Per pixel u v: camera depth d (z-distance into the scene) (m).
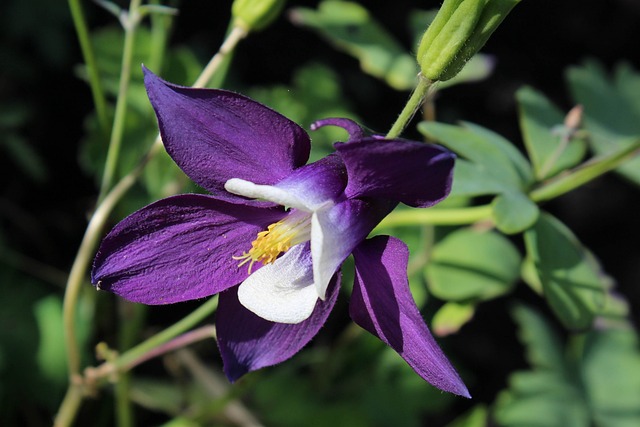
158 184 0.41
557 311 0.34
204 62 0.53
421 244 0.41
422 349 0.27
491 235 0.38
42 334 0.41
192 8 0.54
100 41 0.42
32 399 0.41
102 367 0.35
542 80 0.60
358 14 0.42
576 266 0.34
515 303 0.52
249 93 0.45
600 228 0.60
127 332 0.40
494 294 0.38
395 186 0.27
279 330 0.28
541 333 0.45
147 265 0.28
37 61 0.51
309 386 0.44
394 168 0.26
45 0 0.50
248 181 0.27
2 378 0.41
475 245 0.38
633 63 0.61
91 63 0.36
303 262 0.29
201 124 0.27
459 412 0.53
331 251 0.27
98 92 0.36
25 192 0.50
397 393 0.43
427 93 0.29
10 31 0.49
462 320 0.37
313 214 0.27
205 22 0.54
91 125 0.41
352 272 0.40
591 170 0.35
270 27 0.55
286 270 0.28
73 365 0.36
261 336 0.28
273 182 0.28
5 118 0.47
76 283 0.35
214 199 0.28
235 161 0.28
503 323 0.56
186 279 0.28
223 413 0.42
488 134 0.36
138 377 0.45
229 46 0.34
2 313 0.42
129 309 0.40
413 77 0.41
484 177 0.34
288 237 0.28
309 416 0.43
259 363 0.28
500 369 0.54
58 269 0.49
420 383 0.43
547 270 0.34
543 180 0.36
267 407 0.43
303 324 0.28
